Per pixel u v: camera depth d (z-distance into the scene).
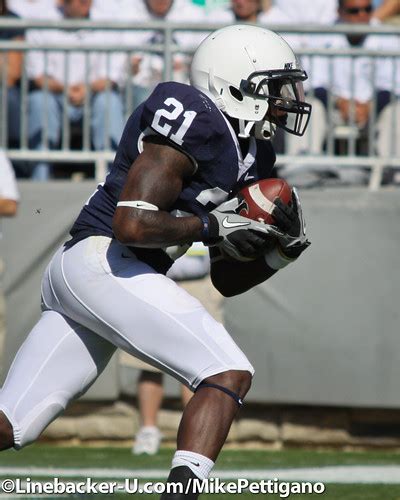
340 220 23.48
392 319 23.30
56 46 24.30
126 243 11.20
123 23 24.14
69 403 12.27
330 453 23.11
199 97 11.61
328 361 23.28
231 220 11.76
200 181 11.68
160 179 11.27
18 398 11.91
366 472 19.72
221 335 11.43
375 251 23.39
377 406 23.25
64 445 23.75
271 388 23.28
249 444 23.83
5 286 23.72
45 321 12.27
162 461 20.88
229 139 11.70
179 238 11.39
